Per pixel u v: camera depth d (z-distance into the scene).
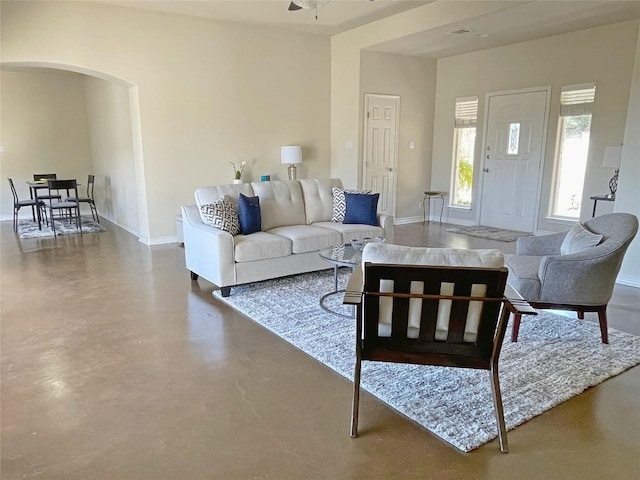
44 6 5.09
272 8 5.60
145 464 1.93
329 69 7.34
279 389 2.52
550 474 1.87
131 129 6.41
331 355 2.90
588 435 2.12
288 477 1.85
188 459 1.96
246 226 4.35
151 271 4.89
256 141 6.81
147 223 6.16
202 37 6.10
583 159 6.16
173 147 6.14
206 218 4.18
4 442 2.07
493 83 7.03
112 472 1.88
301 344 3.07
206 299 3.99
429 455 1.98
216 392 2.49
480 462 1.94
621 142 5.67
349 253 3.70
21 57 5.07
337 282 4.37
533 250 3.64
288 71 6.92
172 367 2.77
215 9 5.64
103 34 5.44
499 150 7.12
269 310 3.70
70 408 2.34
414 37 6.04
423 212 8.26
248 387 2.54
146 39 5.72
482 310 2.02
